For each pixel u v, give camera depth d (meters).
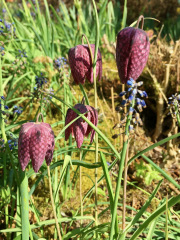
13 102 0.37
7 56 0.36
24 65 0.35
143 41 0.12
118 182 0.13
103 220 0.23
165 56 0.32
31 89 0.35
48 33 0.42
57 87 0.37
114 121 0.33
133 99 0.13
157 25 0.67
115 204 0.14
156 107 0.34
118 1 0.66
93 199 0.25
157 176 0.26
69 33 0.52
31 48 0.42
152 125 0.35
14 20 0.40
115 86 0.38
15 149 0.22
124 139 0.13
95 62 0.16
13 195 0.20
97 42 0.16
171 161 0.28
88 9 0.55
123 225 0.15
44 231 0.22
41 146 0.13
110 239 0.14
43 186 0.26
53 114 0.35
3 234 0.22
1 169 0.26
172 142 0.30
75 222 0.23
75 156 0.29
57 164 0.17
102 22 0.48
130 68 0.13
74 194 0.25
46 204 0.24
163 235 0.19
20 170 0.15
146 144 0.31
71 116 0.16
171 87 0.34
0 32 0.30
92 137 0.17
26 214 0.15
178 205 0.25
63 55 0.45
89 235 0.19
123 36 0.13
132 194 0.26
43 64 0.38
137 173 0.27
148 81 0.35
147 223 0.14
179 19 0.66
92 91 0.39
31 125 0.13
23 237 0.15
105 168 0.14
